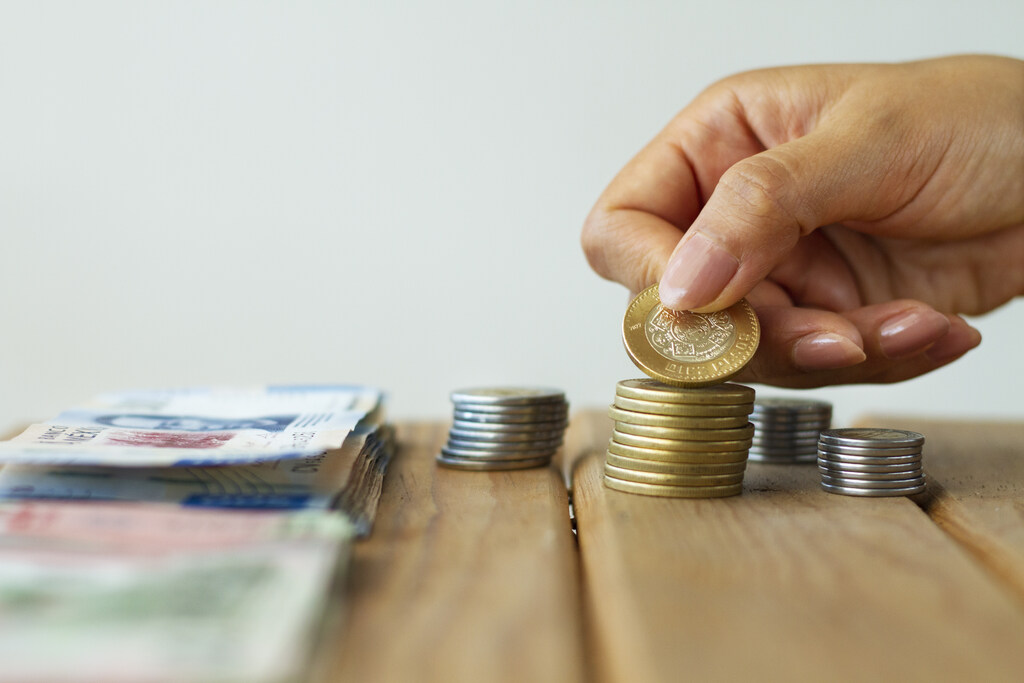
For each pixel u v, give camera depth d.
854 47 0.83
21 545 0.23
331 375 0.88
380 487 0.31
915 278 0.40
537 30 0.85
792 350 0.34
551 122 0.85
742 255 0.31
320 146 0.86
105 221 0.86
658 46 0.84
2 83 0.84
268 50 0.85
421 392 0.88
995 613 0.22
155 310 0.87
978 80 0.35
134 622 0.20
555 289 0.87
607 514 0.28
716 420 0.30
